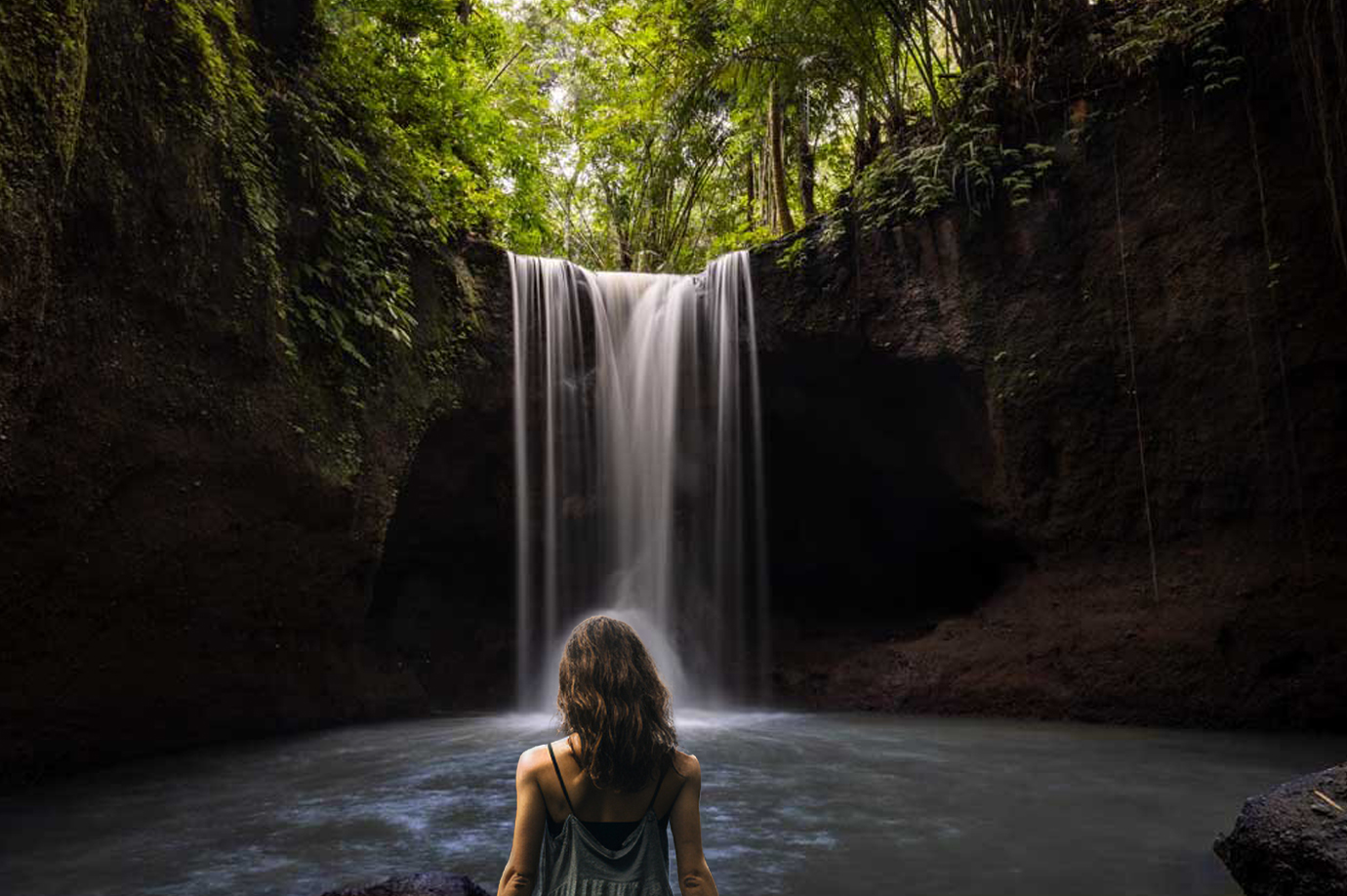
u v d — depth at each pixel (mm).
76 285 6363
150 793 6191
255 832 5137
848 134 13867
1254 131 9109
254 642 8438
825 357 11562
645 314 12297
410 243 10195
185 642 7730
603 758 1913
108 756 7191
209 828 5230
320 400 8688
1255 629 8664
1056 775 6582
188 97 7285
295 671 8984
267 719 8695
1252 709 8477
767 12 12016
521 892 1911
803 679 11875
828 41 11711
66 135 5938
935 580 12453
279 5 9070
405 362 9875
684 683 11992
